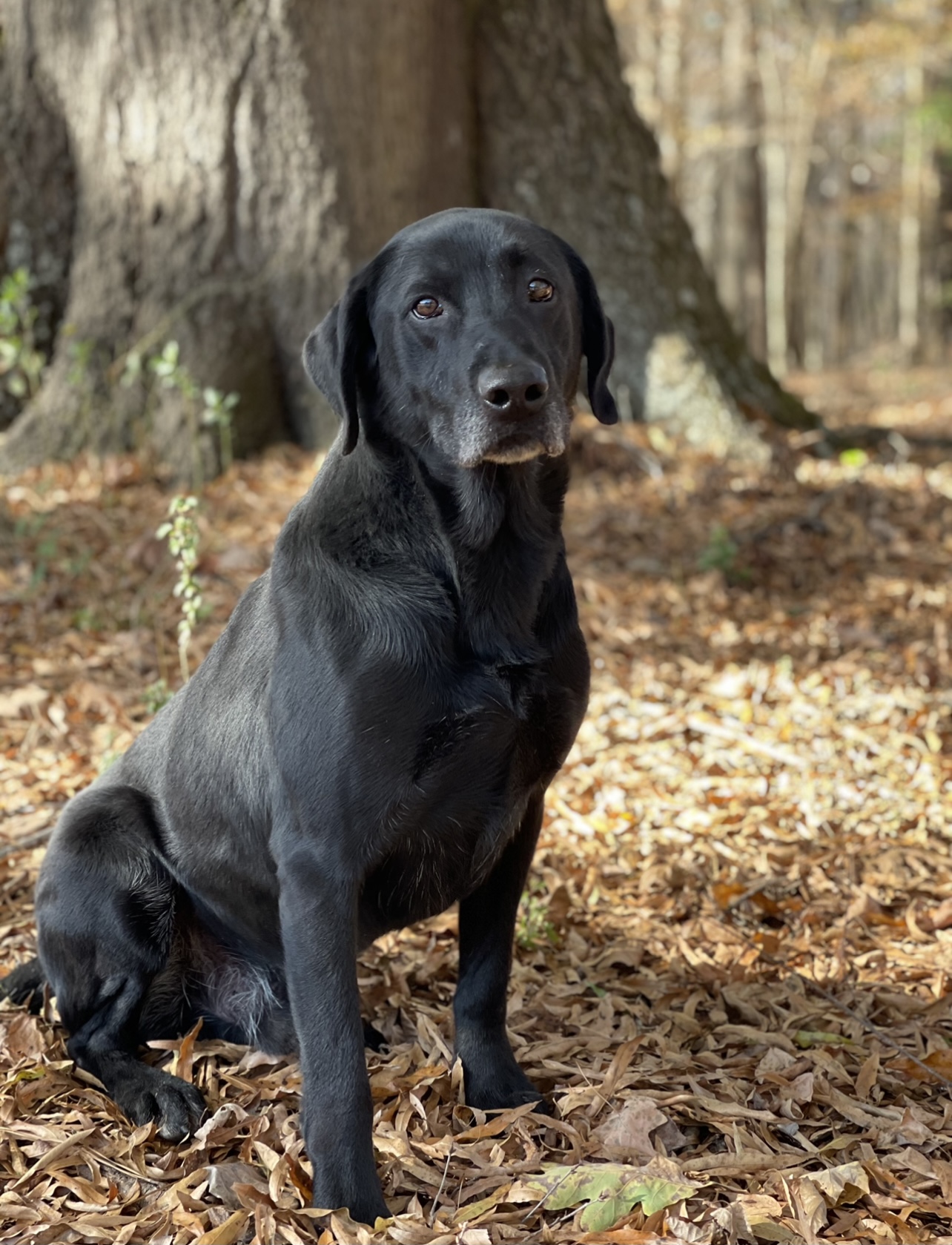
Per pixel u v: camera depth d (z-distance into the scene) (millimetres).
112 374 8297
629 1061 3146
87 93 8641
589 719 5512
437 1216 2566
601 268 9445
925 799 4820
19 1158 2781
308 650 2740
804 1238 2438
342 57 8445
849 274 38844
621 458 8547
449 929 3951
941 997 3447
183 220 8508
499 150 9617
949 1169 2686
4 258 9055
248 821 3027
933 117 25781
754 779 5004
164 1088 3010
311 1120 2613
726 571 7035
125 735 5074
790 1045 3273
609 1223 2471
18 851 4277
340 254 8500
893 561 7395
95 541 7066
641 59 26609
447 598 2766
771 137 29266
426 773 2746
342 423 2967
